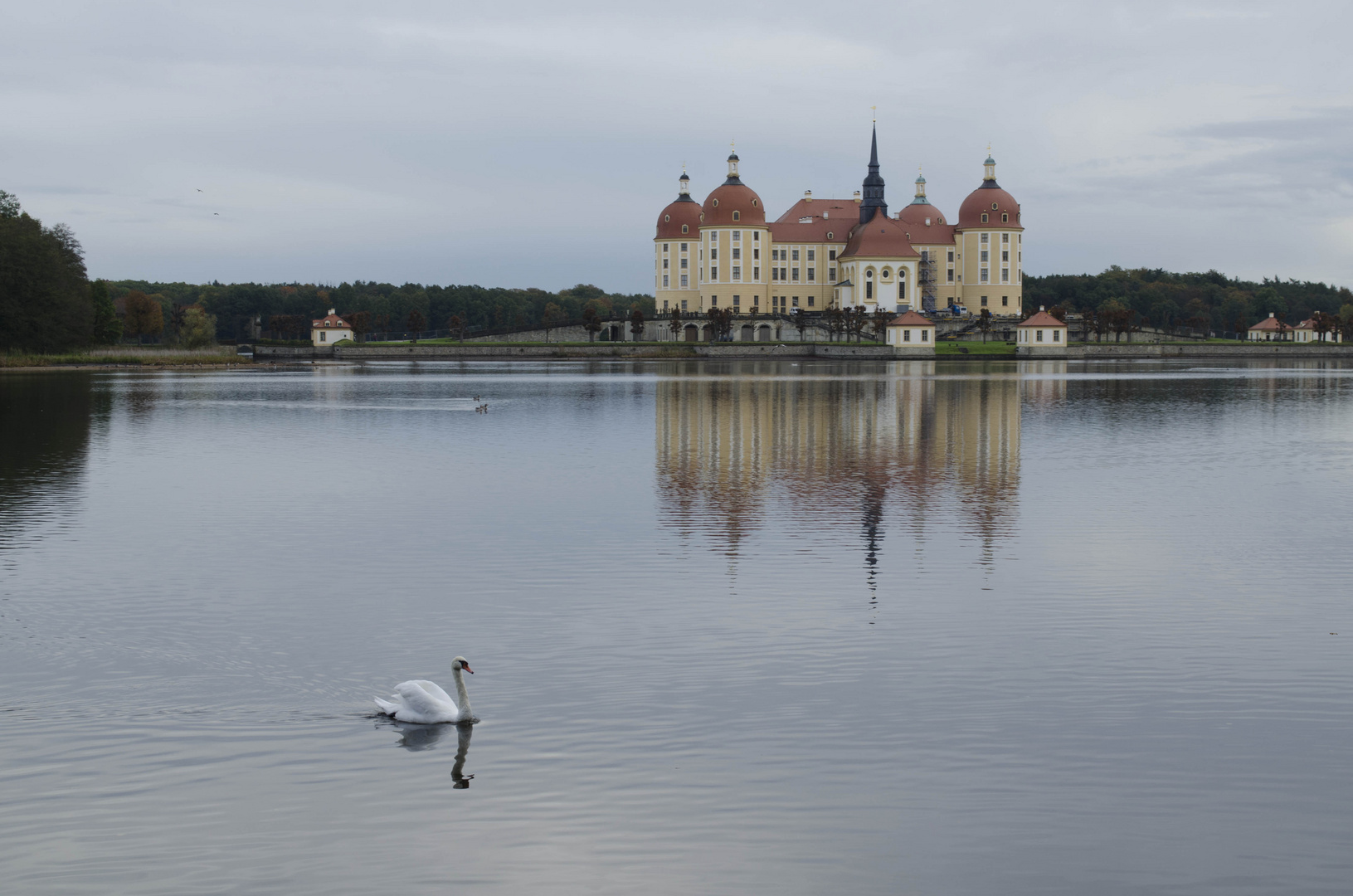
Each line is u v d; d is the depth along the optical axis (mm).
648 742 23031
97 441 77062
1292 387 139125
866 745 22828
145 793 20953
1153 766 21891
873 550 40656
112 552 40625
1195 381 154750
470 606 33094
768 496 52562
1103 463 64500
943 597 34031
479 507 49781
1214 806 20328
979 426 86750
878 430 83250
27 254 188750
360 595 34375
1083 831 19500
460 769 21844
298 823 19859
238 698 25609
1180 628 30703
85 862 18656
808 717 24281
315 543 42125
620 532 44031
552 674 27047
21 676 27062
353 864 18594
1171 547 41219
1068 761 22109
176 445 74625
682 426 86938
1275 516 47406
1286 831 19484
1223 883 18031
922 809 20250
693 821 19828
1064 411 100188
